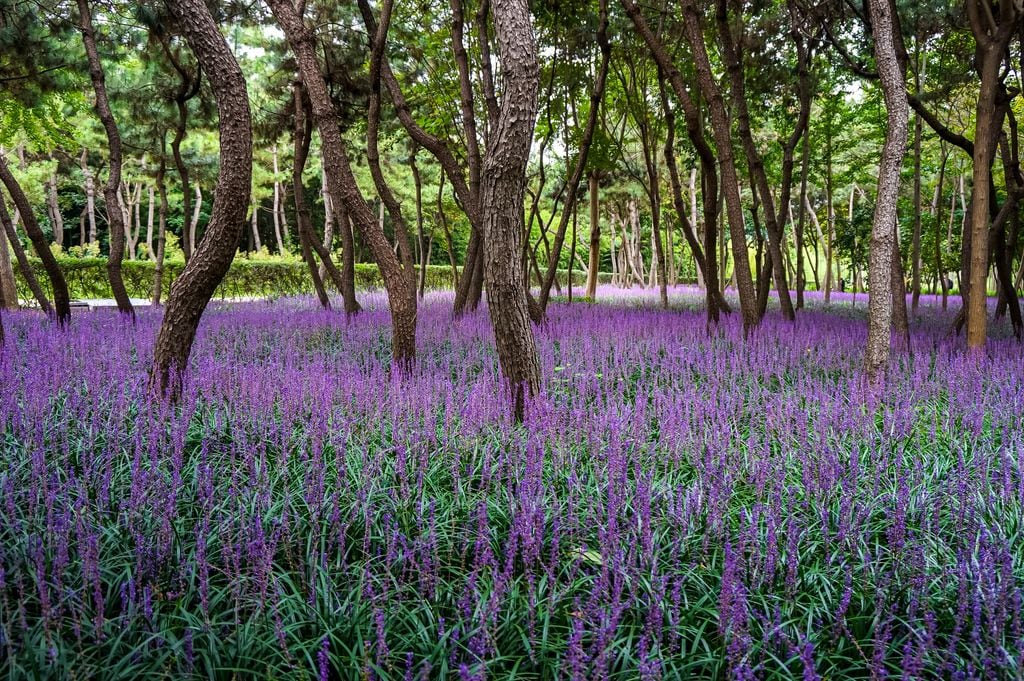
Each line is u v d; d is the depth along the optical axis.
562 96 14.14
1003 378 6.34
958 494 3.68
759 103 14.16
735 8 11.70
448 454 4.46
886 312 5.99
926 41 11.41
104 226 40.47
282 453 4.07
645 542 2.96
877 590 2.78
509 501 3.61
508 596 2.87
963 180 24.69
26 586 2.84
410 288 7.32
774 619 2.67
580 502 3.48
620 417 4.72
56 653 2.26
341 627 2.68
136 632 2.61
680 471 4.38
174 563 3.11
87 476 3.51
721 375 6.82
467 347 8.96
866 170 20.95
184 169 14.95
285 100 15.18
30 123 13.34
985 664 2.37
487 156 5.18
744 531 3.00
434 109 15.08
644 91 15.15
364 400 5.09
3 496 3.41
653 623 2.56
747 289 9.45
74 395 5.11
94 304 19.03
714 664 2.55
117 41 12.67
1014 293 10.28
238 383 5.55
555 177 22.98
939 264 17.05
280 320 11.82
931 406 5.70
